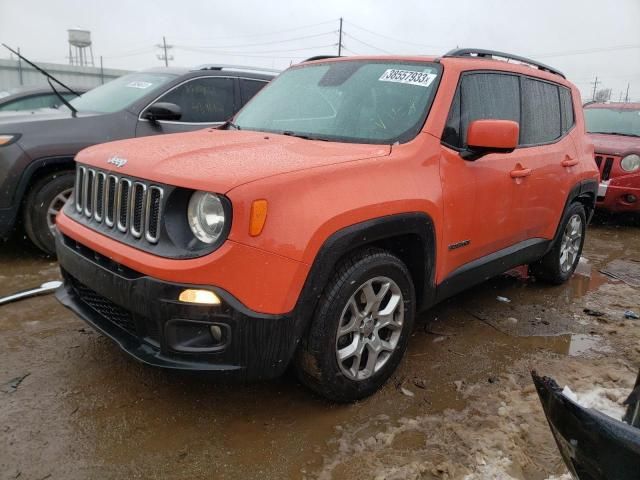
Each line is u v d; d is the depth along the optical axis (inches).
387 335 116.2
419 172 113.0
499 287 191.2
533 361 135.0
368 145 116.1
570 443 62.2
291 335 91.9
